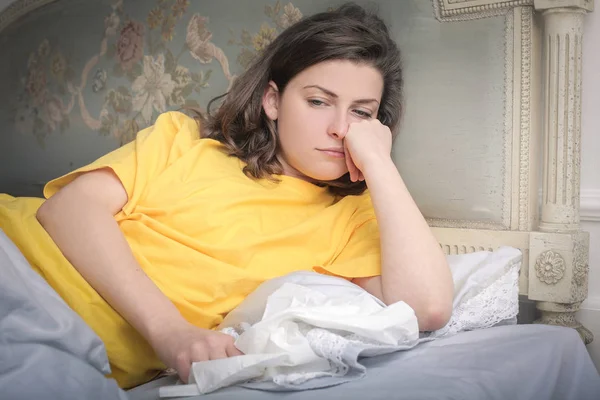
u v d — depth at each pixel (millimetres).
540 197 1601
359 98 1232
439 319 1087
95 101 2268
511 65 1535
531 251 1506
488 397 879
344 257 1269
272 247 1217
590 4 1518
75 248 1072
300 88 1245
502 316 1195
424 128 1641
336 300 992
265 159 1310
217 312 1149
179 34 2029
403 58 1659
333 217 1282
